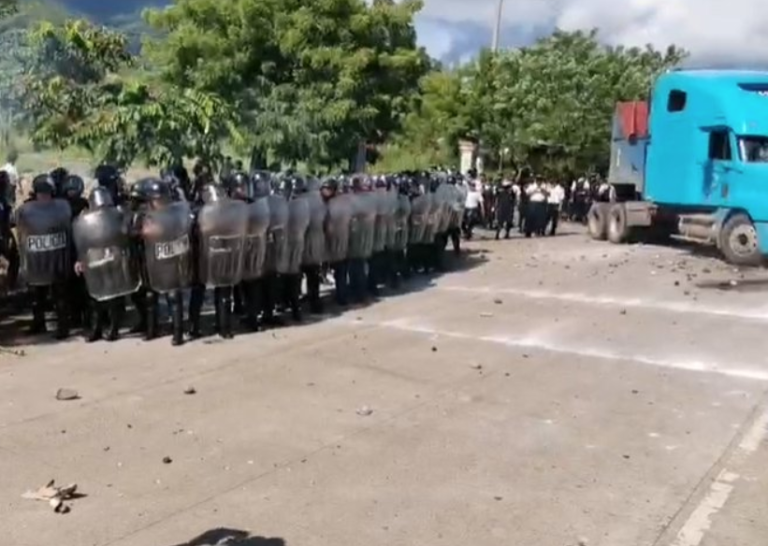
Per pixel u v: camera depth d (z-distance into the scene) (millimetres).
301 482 5875
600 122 35438
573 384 8617
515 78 37438
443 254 17516
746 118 18562
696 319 12203
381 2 19438
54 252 9438
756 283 15711
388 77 19469
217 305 10062
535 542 5102
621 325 11648
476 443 6773
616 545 5109
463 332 10906
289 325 11039
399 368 9008
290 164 17953
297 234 10930
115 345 9586
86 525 5121
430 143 36906
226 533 5066
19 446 6363
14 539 4926
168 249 9430
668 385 8719
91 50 13828
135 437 6637
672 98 21000
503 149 36938
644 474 6254
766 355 10117
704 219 19391
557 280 15711
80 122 13406
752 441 7086
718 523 5465
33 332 10031
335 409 7523
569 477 6141
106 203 9352
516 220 26344
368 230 12719
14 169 13094
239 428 6930
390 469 6168
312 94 18219
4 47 13383
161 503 5457
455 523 5312
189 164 15477
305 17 18234
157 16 18078
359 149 19641
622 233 22906
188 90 15477
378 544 5004
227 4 18094
